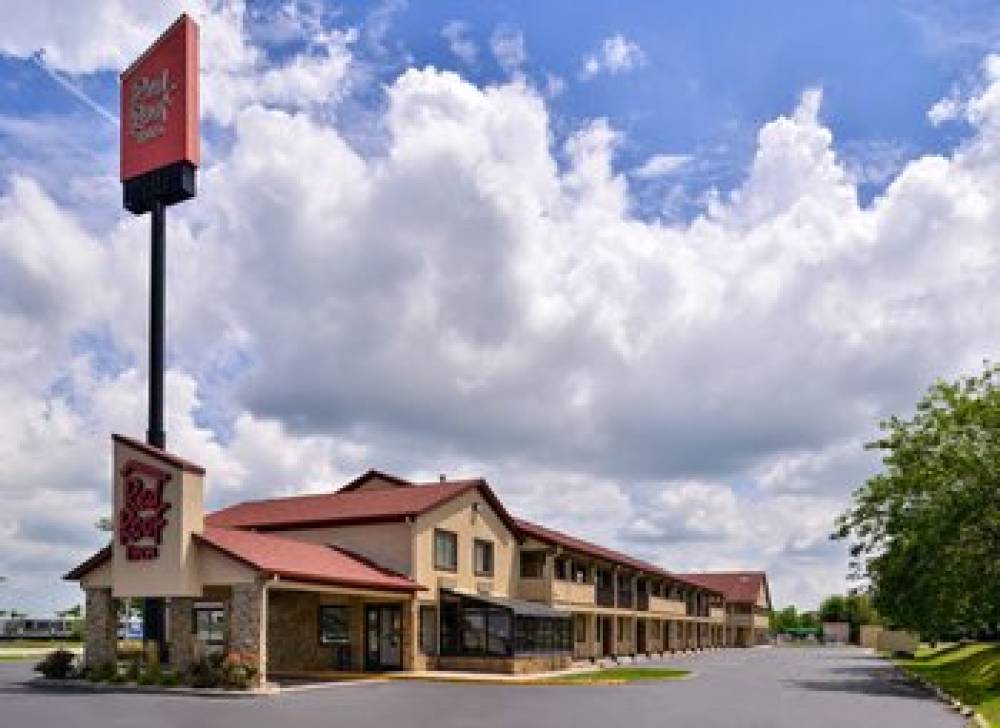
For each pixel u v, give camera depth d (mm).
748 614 106750
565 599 48438
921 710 26531
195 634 35531
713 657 66125
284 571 30250
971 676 37406
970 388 37938
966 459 35875
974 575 35781
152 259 40094
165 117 41219
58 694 28062
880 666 53375
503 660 38031
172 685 29281
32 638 75750
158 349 39250
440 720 22281
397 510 39094
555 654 42562
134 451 31578
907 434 38625
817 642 120812
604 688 32906
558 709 25250
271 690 28344
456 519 41656
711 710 25672
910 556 37781
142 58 42312
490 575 44094
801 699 29766
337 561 35781
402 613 37781
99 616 32156
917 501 38250
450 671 38469
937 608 36469
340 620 38500
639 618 64062
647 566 67312
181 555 30078
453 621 39281
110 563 32094
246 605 29812
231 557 30031
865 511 41062
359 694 28844
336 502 42969
